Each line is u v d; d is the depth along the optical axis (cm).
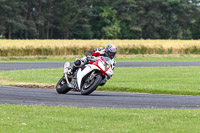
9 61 12519
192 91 5041
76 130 2514
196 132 2491
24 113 3072
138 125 2673
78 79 4300
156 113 3166
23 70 8425
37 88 5225
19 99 3959
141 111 3266
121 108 3459
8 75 7181
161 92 5103
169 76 7438
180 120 2878
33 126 2600
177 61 12988
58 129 2520
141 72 8319
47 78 6788
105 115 3016
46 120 2800
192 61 13000
